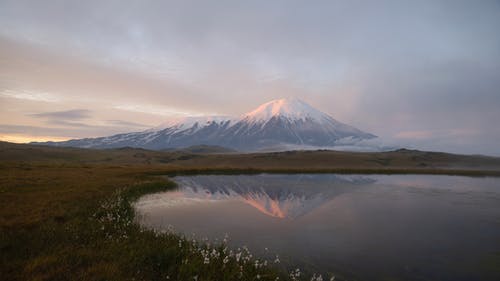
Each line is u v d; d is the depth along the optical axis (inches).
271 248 594.2
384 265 517.3
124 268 367.6
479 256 573.6
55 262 360.5
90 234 516.7
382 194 1563.7
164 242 505.4
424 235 729.0
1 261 354.9
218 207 1080.2
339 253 575.2
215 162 7126.0
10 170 1759.4
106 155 7593.5
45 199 809.5
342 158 7096.5
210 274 379.2
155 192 1423.5
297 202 1262.3
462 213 1036.5
